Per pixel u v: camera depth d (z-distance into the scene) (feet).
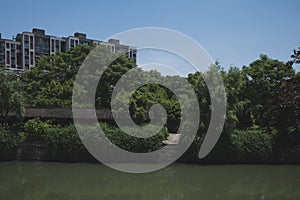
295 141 64.59
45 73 117.60
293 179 54.70
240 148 65.36
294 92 54.29
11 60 246.47
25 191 47.80
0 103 73.15
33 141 71.92
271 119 65.31
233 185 50.96
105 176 57.47
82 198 44.09
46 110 83.15
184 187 50.08
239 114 72.90
